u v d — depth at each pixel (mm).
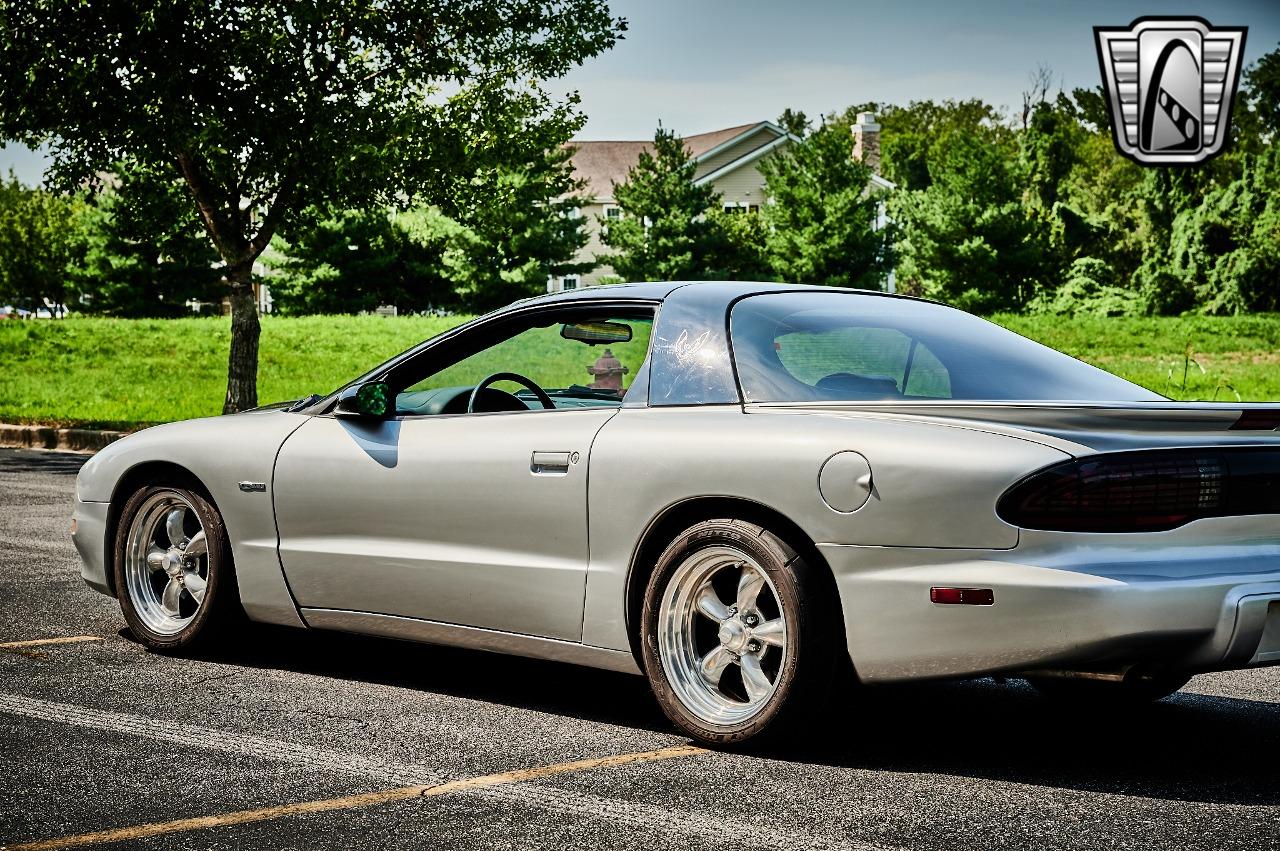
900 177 82688
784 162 52750
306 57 16766
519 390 5512
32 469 14484
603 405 4641
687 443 4227
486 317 5004
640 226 52062
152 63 15578
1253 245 47062
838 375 4266
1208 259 48188
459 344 5043
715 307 4535
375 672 5355
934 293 51188
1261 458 3838
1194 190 51688
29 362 29531
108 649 5734
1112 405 3834
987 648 3707
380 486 4977
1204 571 3650
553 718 4625
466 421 4898
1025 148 67188
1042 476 3668
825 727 4484
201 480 5477
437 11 17344
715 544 4129
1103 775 3928
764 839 3354
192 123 15875
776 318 4500
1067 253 56812
